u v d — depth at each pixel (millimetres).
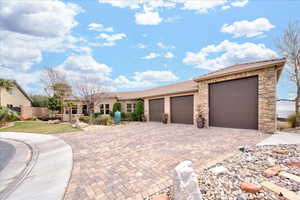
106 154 5910
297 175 3201
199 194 2463
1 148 7668
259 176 3297
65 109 23812
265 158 4250
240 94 9508
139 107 20125
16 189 3518
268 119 8117
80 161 5242
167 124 15047
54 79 24906
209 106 11250
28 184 3748
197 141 7066
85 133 11281
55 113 24500
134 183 3541
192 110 13570
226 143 6344
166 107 16266
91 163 5004
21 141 9227
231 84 9961
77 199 3012
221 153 5094
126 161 5004
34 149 7344
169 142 7242
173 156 5180
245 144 5926
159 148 6293
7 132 12484
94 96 20859
